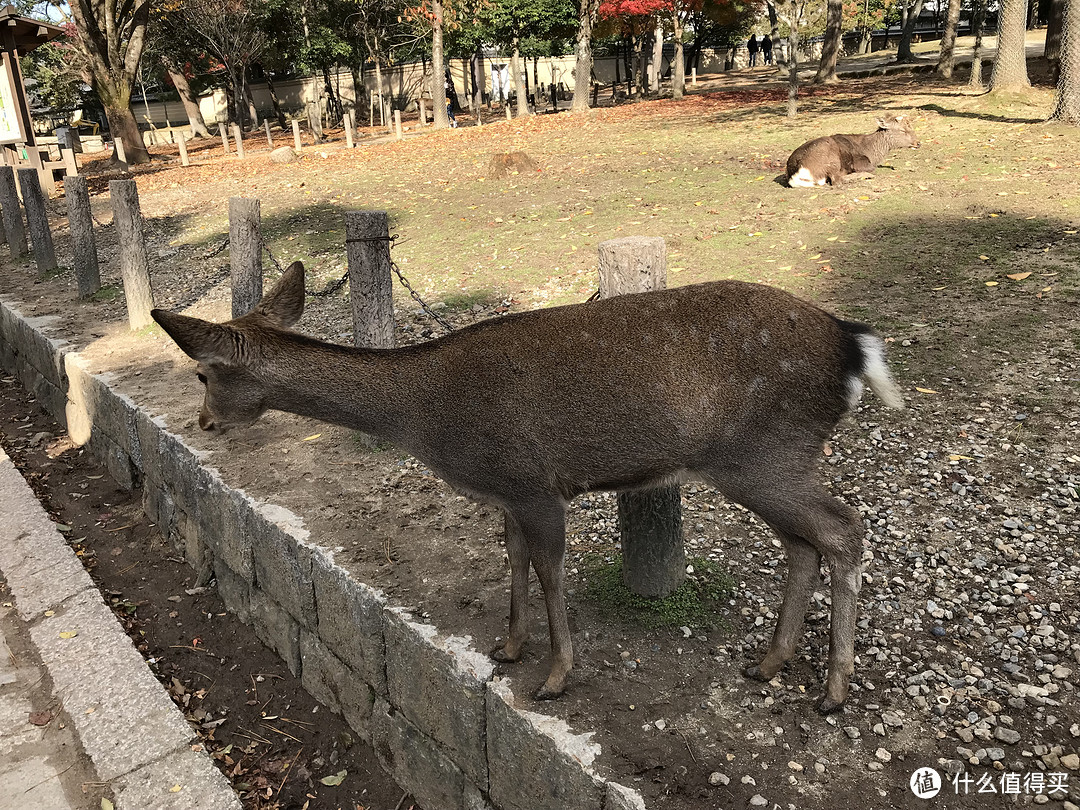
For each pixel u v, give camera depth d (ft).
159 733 13.08
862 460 14.94
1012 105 45.14
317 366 10.04
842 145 31.89
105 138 115.03
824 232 25.91
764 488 9.18
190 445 17.76
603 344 9.25
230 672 15.38
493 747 10.27
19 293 32.37
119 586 18.31
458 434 9.61
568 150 49.26
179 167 65.21
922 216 26.23
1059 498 13.14
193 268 33.24
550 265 26.40
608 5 73.20
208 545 17.48
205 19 93.76
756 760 8.99
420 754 11.87
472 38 90.27
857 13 112.37
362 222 15.98
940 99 52.19
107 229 43.57
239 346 9.87
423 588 12.33
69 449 25.29
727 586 12.12
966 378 16.81
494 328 9.84
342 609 12.88
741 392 8.93
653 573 11.61
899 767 8.82
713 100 70.74
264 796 12.60
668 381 9.02
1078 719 9.21
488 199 37.60
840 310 20.29
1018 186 28.09
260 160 64.95
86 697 13.92
